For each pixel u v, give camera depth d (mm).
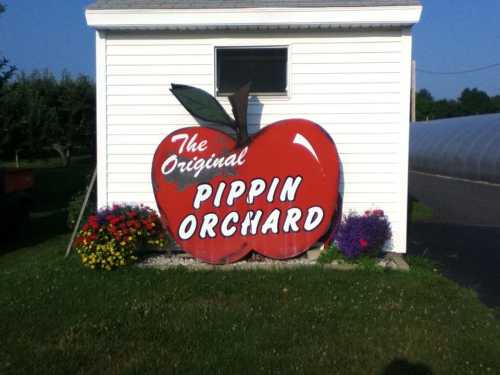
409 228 12477
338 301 6566
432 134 32188
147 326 5801
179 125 8867
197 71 8828
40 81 33031
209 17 8469
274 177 8375
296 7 8398
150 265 8156
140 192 8914
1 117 18062
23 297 6727
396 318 6055
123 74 8828
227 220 8359
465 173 26422
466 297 6898
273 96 8812
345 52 8711
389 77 8711
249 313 6152
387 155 8773
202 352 5195
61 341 5441
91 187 9102
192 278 7449
